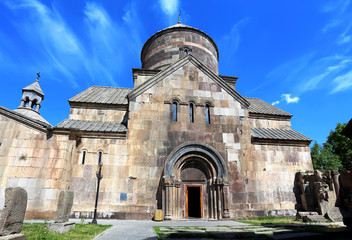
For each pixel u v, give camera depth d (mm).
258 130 19031
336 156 32156
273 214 15203
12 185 12477
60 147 13523
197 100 17000
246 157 16156
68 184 13766
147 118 15906
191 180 15195
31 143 13344
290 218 14516
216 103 17188
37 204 12336
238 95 17609
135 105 16109
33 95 21312
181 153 15078
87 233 8219
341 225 11055
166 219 13305
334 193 14086
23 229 8305
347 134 8422
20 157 12984
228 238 8414
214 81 17750
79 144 14867
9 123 13430
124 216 13586
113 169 14531
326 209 13664
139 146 15188
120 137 15297
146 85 16703
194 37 22984
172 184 14141
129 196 14094
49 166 13078
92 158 14656
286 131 19891
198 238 8219
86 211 13523
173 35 22781
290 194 16141
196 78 17578
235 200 14922
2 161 12750
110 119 19078
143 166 14773
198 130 16203
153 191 14336
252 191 15461
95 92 22281
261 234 8852
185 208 14555
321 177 15008
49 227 8195
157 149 15266
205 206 14820
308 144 17812
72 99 19406
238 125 16875
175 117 16453
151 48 23656
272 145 17109
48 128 13539
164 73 17234
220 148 16031
